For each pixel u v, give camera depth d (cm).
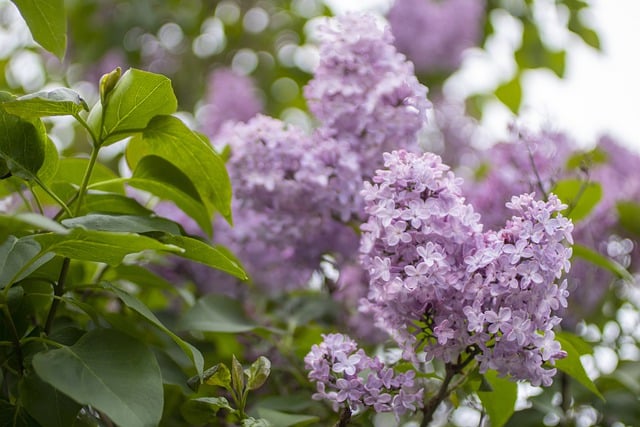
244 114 174
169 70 196
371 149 114
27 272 95
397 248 97
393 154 98
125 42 191
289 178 118
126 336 94
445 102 191
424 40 185
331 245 123
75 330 97
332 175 114
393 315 98
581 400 128
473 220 96
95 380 91
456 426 126
